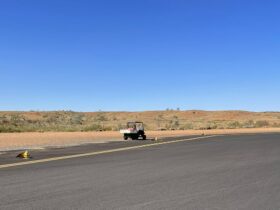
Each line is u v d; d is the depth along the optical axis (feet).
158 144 107.96
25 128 208.85
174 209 28.81
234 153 76.13
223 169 51.60
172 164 57.77
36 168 53.26
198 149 87.20
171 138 144.66
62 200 31.83
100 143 115.96
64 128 222.28
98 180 42.27
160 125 304.71
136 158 67.46
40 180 42.29
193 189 36.81
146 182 40.91
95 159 65.98
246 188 37.35
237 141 116.16
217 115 459.32
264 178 43.68
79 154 76.43
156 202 31.12
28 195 33.88
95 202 31.09
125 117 450.30
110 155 73.87
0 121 249.55
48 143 115.85
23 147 98.94
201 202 31.14
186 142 115.34
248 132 197.77
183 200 31.86
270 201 31.58
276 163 58.49
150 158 67.31
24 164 58.44
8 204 30.37
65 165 56.95
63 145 106.52
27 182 40.93
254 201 31.55
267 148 88.38
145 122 371.76
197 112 480.23
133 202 31.12
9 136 149.79
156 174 46.98
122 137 153.17
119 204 30.40
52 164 58.39
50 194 34.35
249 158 66.28
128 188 37.35
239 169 51.55
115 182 40.93
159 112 488.85
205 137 146.00
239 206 29.81
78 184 39.68
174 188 37.35
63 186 38.47
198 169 51.67
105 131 206.49
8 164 58.23
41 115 402.72
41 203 30.73
